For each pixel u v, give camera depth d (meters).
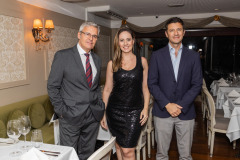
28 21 3.84
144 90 2.49
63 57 2.22
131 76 2.28
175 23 2.20
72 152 1.82
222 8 6.16
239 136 3.09
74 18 5.45
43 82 4.30
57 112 2.26
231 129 3.10
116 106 2.39
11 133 1.81
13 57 3.53
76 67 2.23
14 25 3.53
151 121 3.38
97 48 6.84
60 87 2.31
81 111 2.23
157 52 2.36
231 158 3.36
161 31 7.54
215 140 4.05
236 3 5.52
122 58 2.30
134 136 2.38
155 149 3.67
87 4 5.57
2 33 3.30
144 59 2.40
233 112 3.08
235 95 3.74
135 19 7.54
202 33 7.32
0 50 3.27
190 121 2.37
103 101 2.54
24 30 3.74
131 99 2.34
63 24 4.95
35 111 3.47
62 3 4.92
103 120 2.63
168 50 2.32
